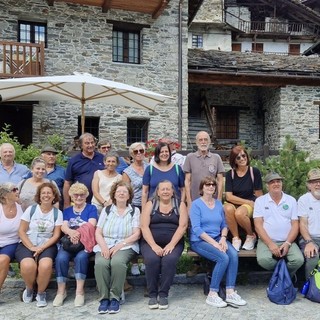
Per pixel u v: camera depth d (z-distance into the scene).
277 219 4.59
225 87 16.52
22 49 11.55
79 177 5.18
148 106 9.18
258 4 26.69
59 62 12.17
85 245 4.32
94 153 5.34
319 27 26.98
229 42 25.17
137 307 4.21
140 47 13.17
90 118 12.65
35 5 11.95
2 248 4.40
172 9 13.30
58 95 8.80
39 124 12.05
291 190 5.50
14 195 4.47
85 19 12.41
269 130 15.46
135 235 4.38
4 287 4.82
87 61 12.44
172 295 4.60
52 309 4.15
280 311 4.11
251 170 4.96
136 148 5.05
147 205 4.50
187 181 4.96
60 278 4.29
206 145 4.97
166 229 4.41
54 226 4.45
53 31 12.13
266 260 4.45
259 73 13.71
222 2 24.66
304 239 4.58
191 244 4.57
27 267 4.14
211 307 4.22
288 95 14.35
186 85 13.30
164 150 4.75
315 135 14.46
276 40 27.28
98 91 8.16
